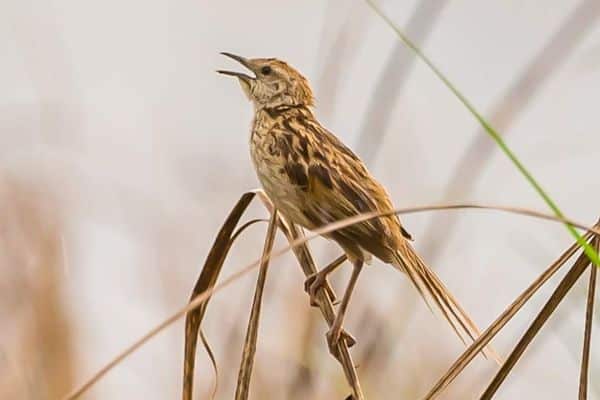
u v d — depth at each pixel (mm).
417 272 9828
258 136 11102
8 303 11406
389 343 10539
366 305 10836
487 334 7324
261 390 10609
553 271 7215
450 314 9727
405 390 10508
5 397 11047
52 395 11250
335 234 9938
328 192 10367
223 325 11727
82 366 11555
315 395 10359
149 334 6395
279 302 11133
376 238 9820
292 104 11422
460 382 10992
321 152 10570
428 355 10906
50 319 11484
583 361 7363
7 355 11227
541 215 6332
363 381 10375
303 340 10547
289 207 10758
